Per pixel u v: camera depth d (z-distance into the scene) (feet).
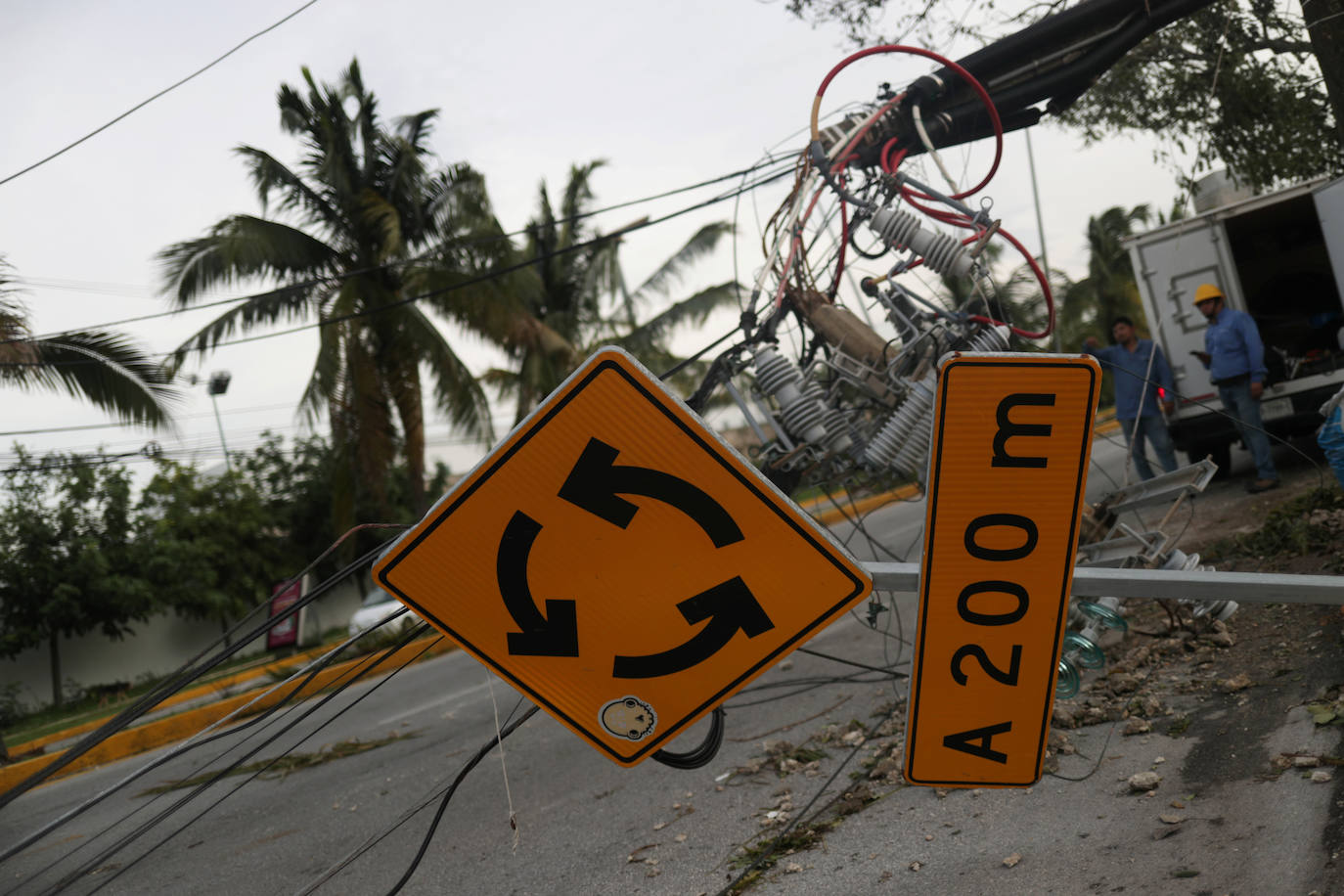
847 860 12.59
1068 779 13.48
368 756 23.90
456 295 55.57
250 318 55.57
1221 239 31.78
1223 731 13.69
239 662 63.87
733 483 6.26
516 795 18.08
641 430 6.19
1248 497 28.60
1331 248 29.58
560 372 66.08
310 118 56.54
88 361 39.42
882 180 18.20
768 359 17.60
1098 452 52.75
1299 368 31.19
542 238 78.18
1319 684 14.20
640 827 15.29
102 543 64.34
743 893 12.28
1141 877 10.48
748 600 6.39
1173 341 32.55
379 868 15.78
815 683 21.13
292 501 76.74
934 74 18.89
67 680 64.13
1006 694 6.64
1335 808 10.73
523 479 6.22
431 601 6.32
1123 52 19.24
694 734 19.66
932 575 6.46
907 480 17.88
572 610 6.37
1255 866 10.11
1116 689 16.17
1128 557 16.62
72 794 26.25
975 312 18.25
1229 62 28.14
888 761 15.49
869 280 18.66
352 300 55.42
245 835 19.02
